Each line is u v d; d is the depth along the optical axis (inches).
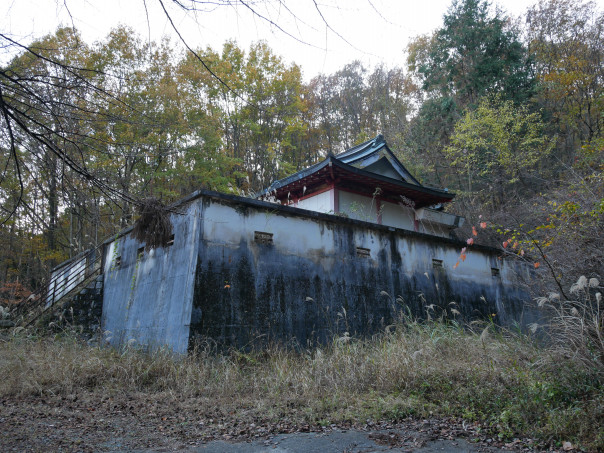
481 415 200.8
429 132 1036.5
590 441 162.1
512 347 274.2
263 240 374.9
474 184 936.9
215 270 339.3
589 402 190.9
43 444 165.5
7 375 272.5
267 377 282.2
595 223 293.6
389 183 587.2
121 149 188.7
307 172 558.9
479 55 993.5
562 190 425.7
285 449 165.6
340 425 197.3
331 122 1273.4
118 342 409.4
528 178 828.0
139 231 322.0
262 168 882.1
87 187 158.7
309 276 393.1
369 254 444.1
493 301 535.2
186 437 180.4
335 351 306.8
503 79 981.2
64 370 281.0
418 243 490.0
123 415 214.4
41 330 418.0
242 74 775.7
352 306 413.4
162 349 324.5
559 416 179.9
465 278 518.3
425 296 473.4
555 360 227.1
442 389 231.3
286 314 368.5
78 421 201.8
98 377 277.7
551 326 255.9
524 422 185.6
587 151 557.6
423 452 161.6
